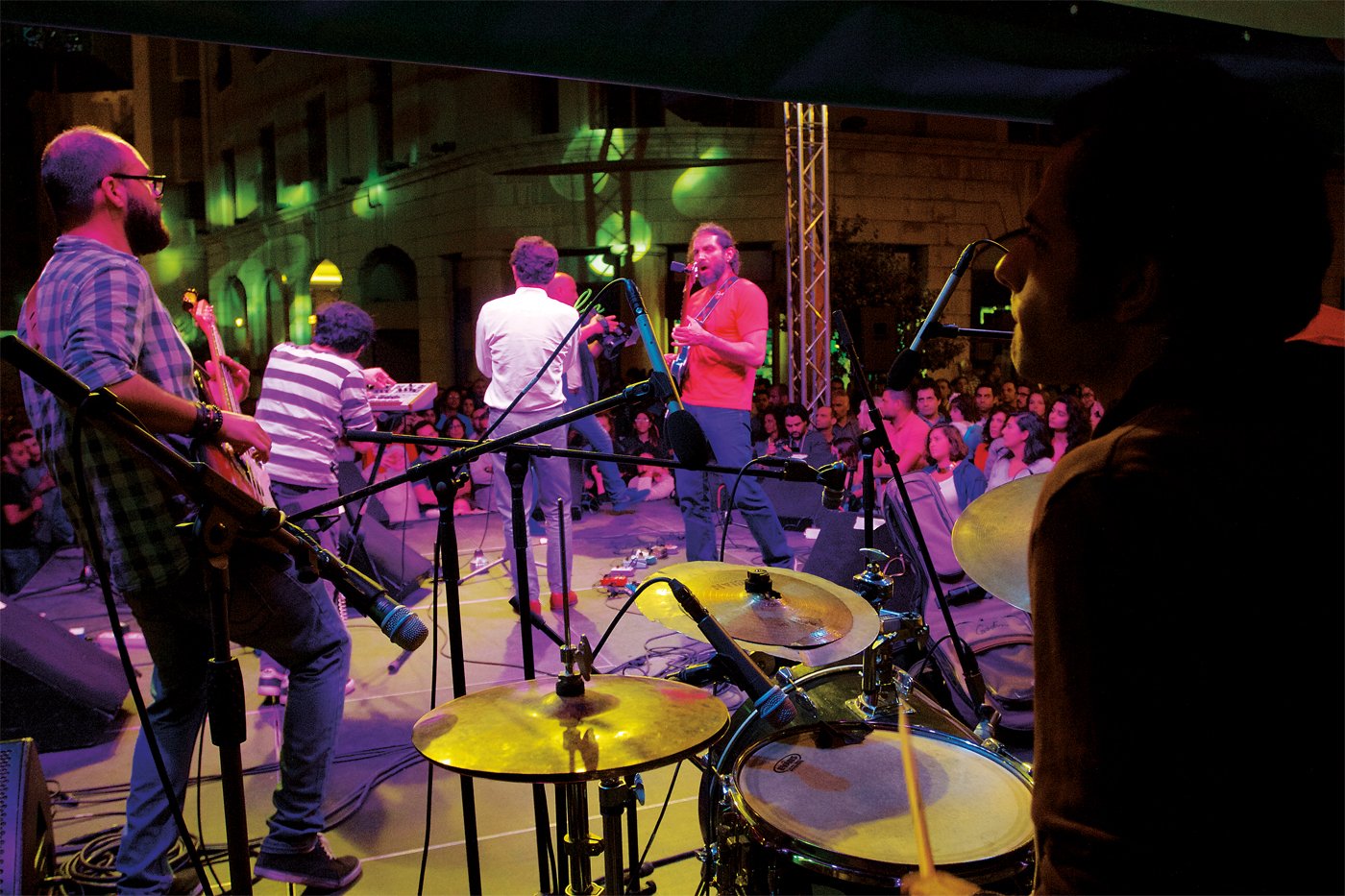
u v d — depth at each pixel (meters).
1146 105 0.80
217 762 3.36
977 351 14.41
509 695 1.71
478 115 14.95
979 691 2.15
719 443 4.64
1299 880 0.69
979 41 3.39
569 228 14.61
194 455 2.13
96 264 2.10
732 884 1.74
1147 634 0.70
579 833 1.75
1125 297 0.82
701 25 2.88
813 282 9.55
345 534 4.66
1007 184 14.98
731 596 2.34
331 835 2.87
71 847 2.78
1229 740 0.69
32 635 3.66
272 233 20.27
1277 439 0.72
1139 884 0.71
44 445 2.20
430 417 9.34
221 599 1.49
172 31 2.24
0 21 2.09
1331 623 0.69
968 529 1.95
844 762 1.88
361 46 2.44
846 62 3.17
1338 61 4.20
